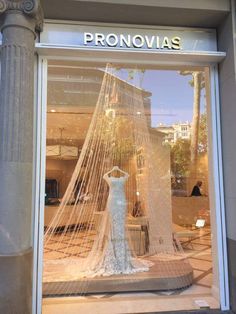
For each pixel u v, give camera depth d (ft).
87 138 16.37
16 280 9.87
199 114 16.30
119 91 16.10
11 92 10.44
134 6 11.62
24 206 10.35
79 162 15.96
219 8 11.94
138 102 16.69
